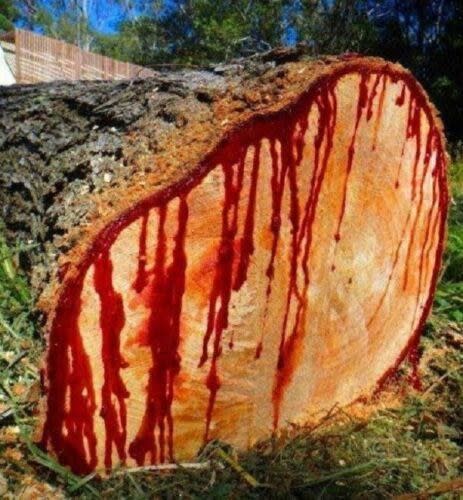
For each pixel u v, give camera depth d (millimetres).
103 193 1562
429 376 2367
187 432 1629
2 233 2008
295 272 1735
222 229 1545
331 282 1868
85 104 1942
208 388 1624
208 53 19656
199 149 1498
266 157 1576
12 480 1479
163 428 1584
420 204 2115
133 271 1461
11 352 1754
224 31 18250
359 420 2010
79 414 1482
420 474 1798
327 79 1665
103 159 1685
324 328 1895
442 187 2189
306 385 1896
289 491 1584
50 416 1468
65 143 1869
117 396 1508
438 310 2740
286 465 1680
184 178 1472
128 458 1555
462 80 13852
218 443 1675
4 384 1662
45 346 1437
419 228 2143
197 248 1521
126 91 1919
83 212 1555
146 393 1539
